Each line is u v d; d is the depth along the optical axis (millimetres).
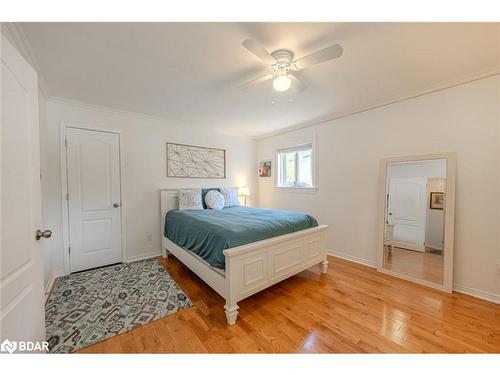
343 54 1700
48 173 2521
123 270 2797
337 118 3293
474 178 2109
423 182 2430
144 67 1884
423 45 1585
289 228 2371
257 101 2707
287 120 3498
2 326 862
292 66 1690
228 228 2021
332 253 3375
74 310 1894
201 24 1357
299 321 1754
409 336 1567
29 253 1080
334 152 3342
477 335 1576
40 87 2195
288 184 4289
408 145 2549
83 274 2664
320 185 3557
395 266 2627
